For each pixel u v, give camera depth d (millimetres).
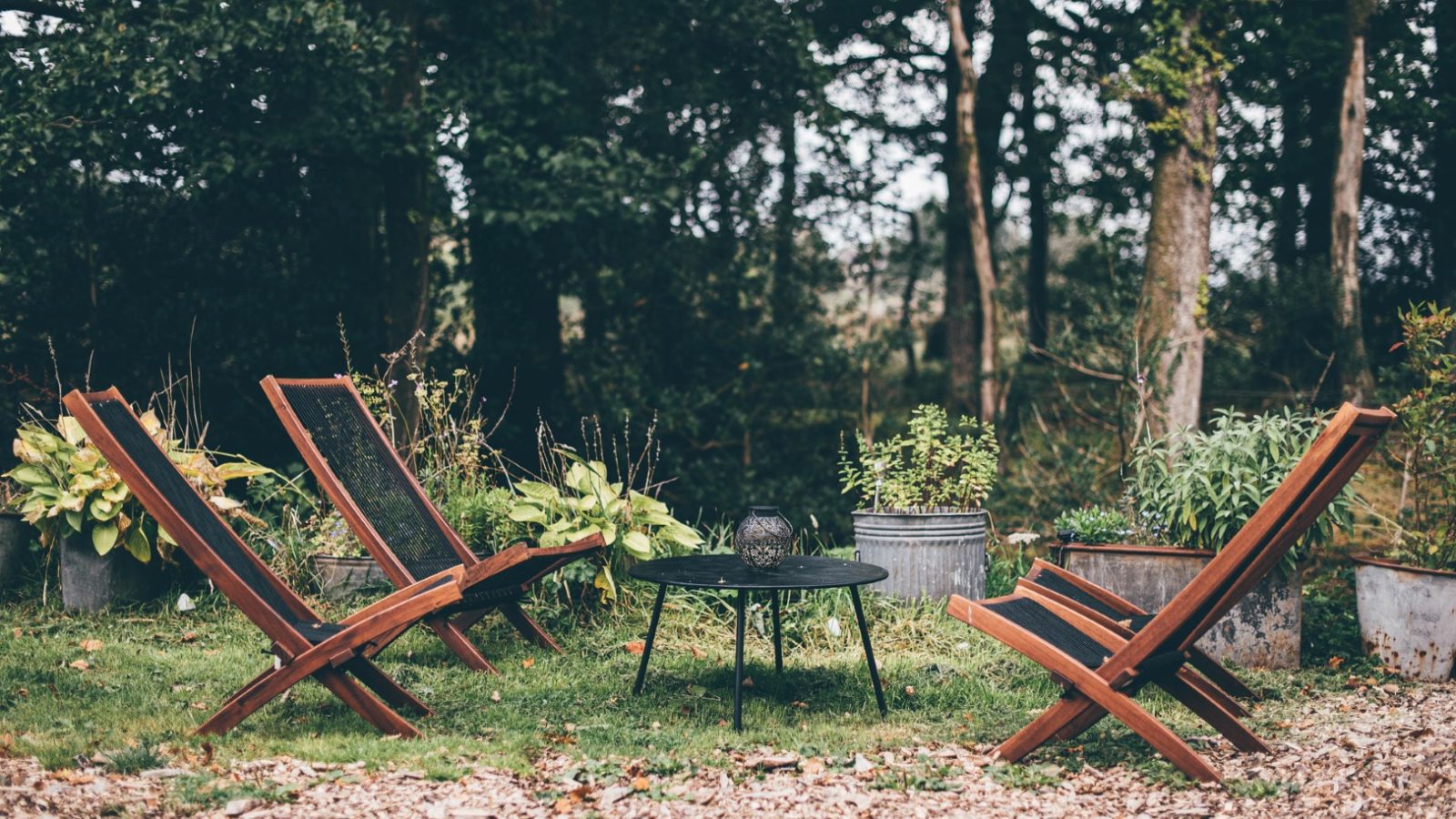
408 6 10930
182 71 9102
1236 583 4000
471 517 6559
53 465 6297
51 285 10461
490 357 12789
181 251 11016
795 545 7914
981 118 19062
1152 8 11789
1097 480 11242
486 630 6066
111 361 10648
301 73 9805
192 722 4379
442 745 4156
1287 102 16516
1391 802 3600
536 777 3857
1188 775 3945
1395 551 6633
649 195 11711
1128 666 4016
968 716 4816
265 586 4574
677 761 4039
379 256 12414
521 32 12445
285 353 11289
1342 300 12320
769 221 14391
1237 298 15672
